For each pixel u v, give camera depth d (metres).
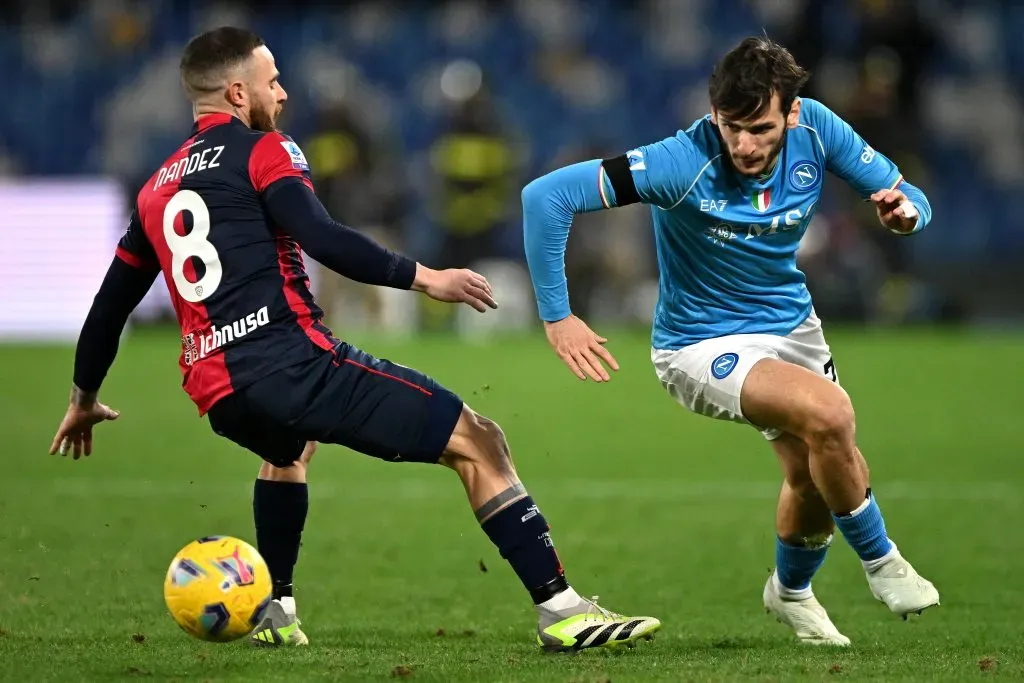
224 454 32.56
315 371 14.73
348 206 59.16
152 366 48.44
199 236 14.79
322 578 20.94
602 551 23.03
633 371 48.09
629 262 61.25
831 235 60.88
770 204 16.27
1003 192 72.19
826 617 17.19
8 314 56.88
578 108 75.38
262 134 15.05
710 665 14.42
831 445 15.13
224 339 14.72
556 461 32.56
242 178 14.84
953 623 17.89
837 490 15.41
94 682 13.53
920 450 33.41
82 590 19.38
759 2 78.12
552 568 15.43
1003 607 18.91
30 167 75.88
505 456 15.52
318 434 14.88
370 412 14.89
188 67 15.45
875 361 49.91
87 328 15.98
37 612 17.94
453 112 68.00
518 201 68.50
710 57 77.06
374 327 60.03
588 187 15.99
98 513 25.58
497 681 13.50
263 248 14.79
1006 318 68.19
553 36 77.69
